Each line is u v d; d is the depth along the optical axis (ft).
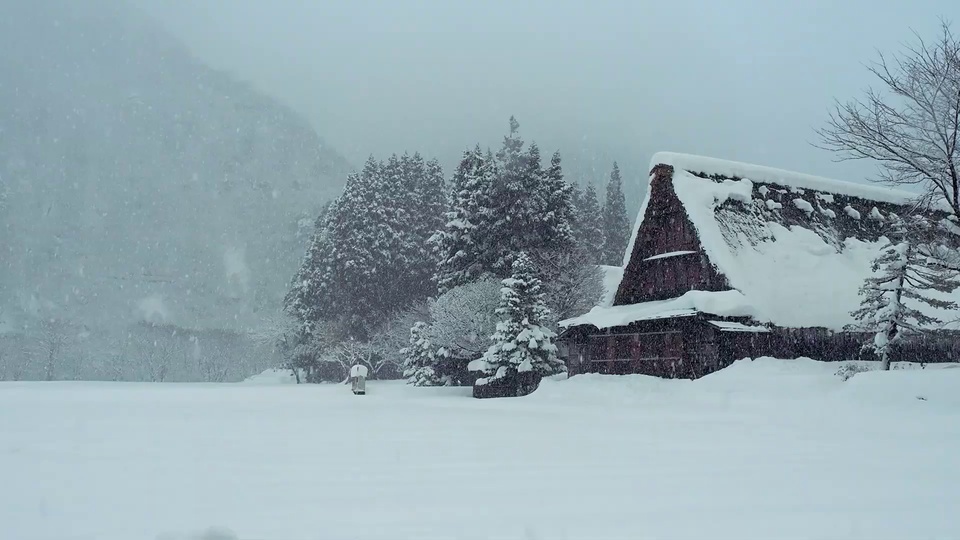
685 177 98.37
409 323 157.28
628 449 29.55
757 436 35.96
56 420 46.03
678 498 17.76
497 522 14.84
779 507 16.61
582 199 234.58
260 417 49.98
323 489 19.04
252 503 17.06
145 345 312.09
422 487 19.43
